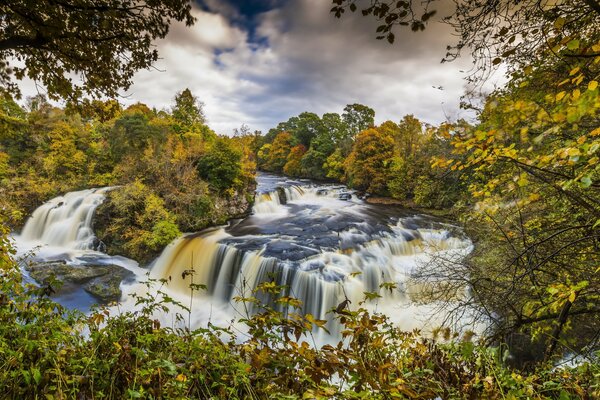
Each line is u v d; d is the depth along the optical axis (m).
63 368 1.76
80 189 21.08
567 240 3.88
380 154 30.88
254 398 1.74
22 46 3.79
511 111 2.03
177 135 24.41
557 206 4.27
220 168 20.66
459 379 2.14
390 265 13.95
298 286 11.95
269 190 28.06
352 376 1.65
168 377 1.83
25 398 1.59
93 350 1.89
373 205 27.50
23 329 1.89
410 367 2.39
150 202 16.83
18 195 19.19
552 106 2.17
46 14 3.85
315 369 1.69
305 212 24.03
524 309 4.56
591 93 1.53
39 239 17.67
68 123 23.27
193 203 18.55
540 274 4.14
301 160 50.09
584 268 3.76
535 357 5.33
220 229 18.36
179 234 16.41
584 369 2.29
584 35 2.54
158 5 4.23
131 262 15.55
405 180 27.69
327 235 16.64
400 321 9.96
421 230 18.19
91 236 16.94
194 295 13.23
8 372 1.61
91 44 4.43
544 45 2.68
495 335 4.14
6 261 3.22
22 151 21.88
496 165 3.51
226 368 1.92
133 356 1.90
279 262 12.74
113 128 22.91
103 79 4.86
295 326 1.87
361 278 12.41
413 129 30.81
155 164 19.88
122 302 11.77
